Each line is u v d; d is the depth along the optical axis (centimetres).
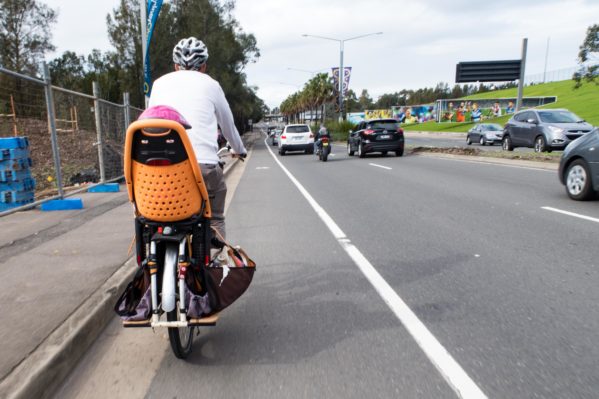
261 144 5172
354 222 737
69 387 287
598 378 274
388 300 408
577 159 832
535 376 279
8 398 243
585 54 2886
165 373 299
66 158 1172
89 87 4441
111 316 388
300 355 317
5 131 815
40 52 4756
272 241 633
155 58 3638
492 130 3225
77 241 583
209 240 310
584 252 519
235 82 4866
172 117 278
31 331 322
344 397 265
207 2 4034
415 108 10894
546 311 369
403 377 284
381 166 1672
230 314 392
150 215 288
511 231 629
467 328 346
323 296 424
